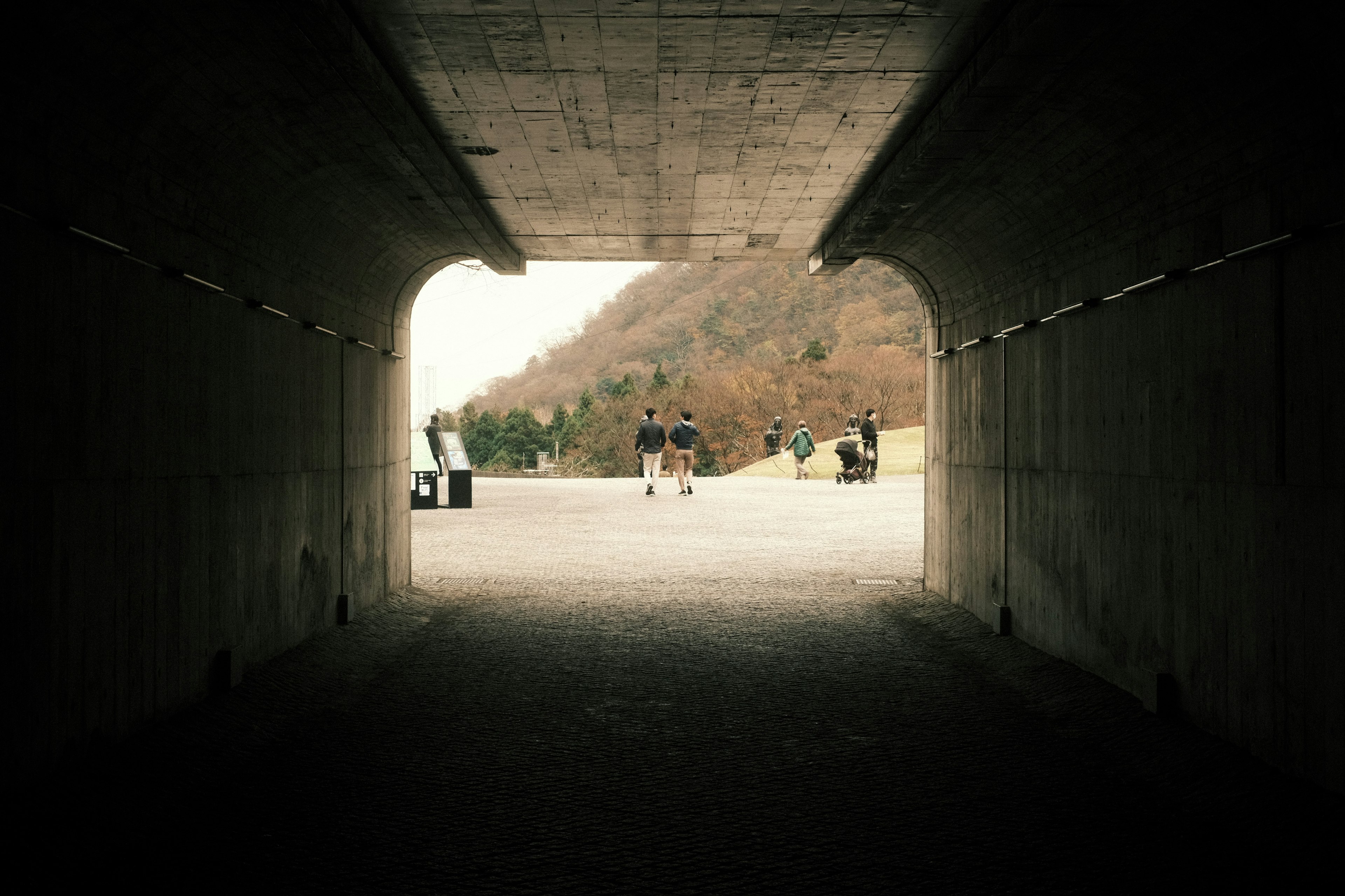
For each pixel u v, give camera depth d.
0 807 4.05
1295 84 4.42
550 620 9.99
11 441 4.17
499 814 4.73
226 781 5.21
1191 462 5.72
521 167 8.61
